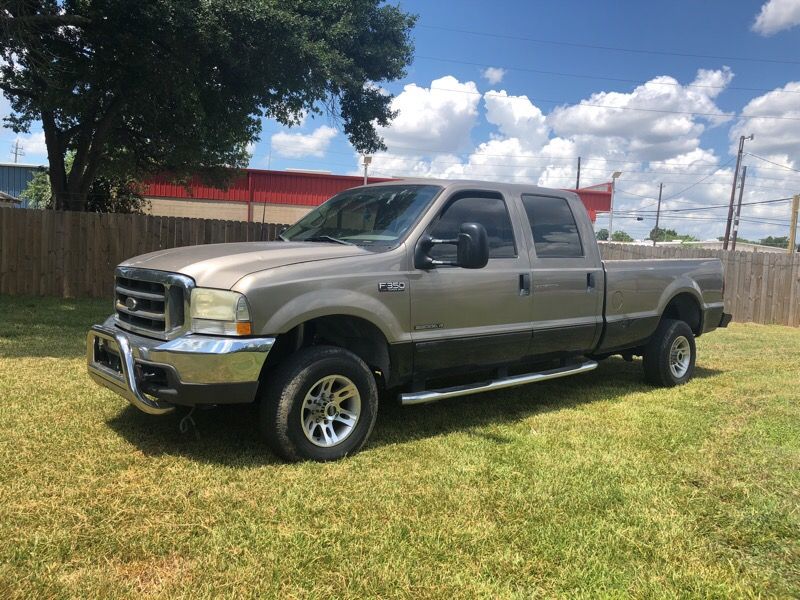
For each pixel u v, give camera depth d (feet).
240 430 14.55
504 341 16.30
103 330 13.44
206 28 33.55
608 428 16.06
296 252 13.47
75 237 38.91
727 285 48.42
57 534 9.39
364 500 11.09
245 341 11.87
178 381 11.78
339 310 13.07
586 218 19.21
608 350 20.03
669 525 10.56
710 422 16.84
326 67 38.86
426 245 14.57
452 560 9.24
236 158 60.29
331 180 89.30
